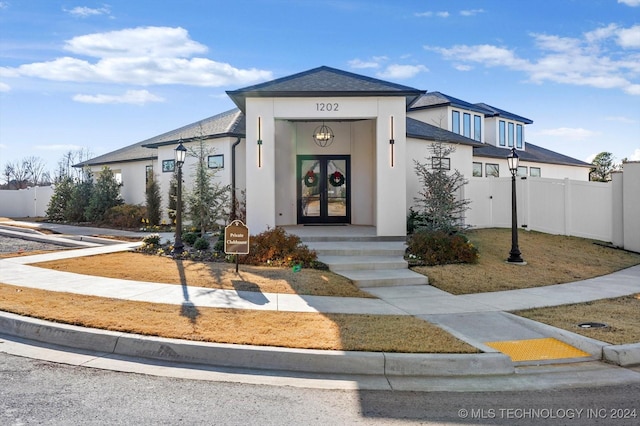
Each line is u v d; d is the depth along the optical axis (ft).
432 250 36.65
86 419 11.93
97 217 74.74
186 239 43.11
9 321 19.90
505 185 56.03
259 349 16.72
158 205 66.85
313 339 17.97
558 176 107.96
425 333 19.19
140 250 40.32
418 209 57.16
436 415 12.68
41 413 12.25
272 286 27.76
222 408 12.86
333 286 28.45
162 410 12.62
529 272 35.27
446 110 82.28
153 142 73.00
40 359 16.78
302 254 34.47
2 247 45.98
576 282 33.19
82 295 24.54
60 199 81.41
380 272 32.83
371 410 12.94
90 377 15.11
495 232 51.75
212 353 16.80
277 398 13.69
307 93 41.29
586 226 50.83
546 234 52.08
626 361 17.28
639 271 38.40
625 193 47.21
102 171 79.25
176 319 20.27
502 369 16.33
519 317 22.82
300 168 53.88
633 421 12.37
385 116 42.32
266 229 41.88
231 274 30.66
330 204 54.08
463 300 26.68
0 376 15.01
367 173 53.21
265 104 42.09
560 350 18.53
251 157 42.04
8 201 94.32
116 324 19.21
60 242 48.52
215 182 59.57
